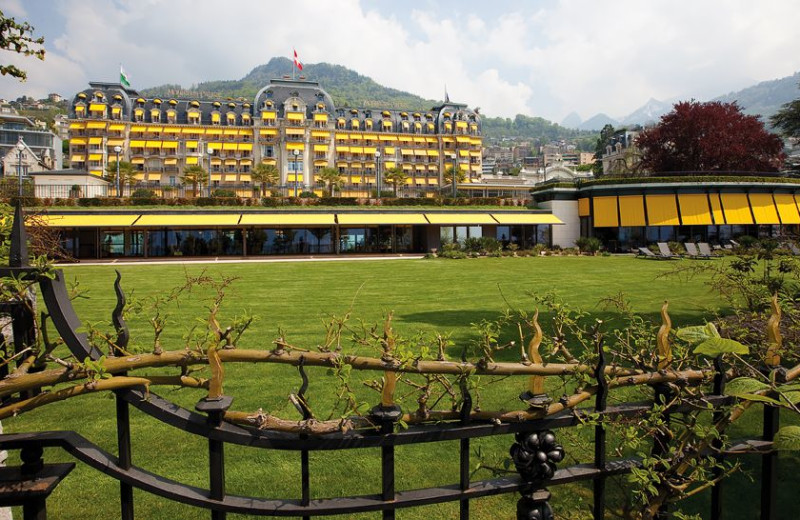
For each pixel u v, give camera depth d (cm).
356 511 220
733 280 621
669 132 5222
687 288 1695
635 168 5888
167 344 900
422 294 1606
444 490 235
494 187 7444
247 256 3900
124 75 9144
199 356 208
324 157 9569
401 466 471
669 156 5225
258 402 612
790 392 216
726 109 5281
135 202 3947
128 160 8869
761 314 462
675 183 3966
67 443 194
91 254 3800
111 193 6962
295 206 4231
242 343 906
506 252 3656
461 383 231
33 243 737
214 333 207
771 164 5128
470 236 4359
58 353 766
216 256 3925
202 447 511
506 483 243
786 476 452
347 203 4359
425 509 409
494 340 268
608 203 4150
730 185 3947
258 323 1098
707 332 237
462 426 232
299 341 920
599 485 261
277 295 1589
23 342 208
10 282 192
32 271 195
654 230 4069
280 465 476
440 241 4328
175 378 206
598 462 259
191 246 3984
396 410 224
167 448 507
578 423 251
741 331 396
